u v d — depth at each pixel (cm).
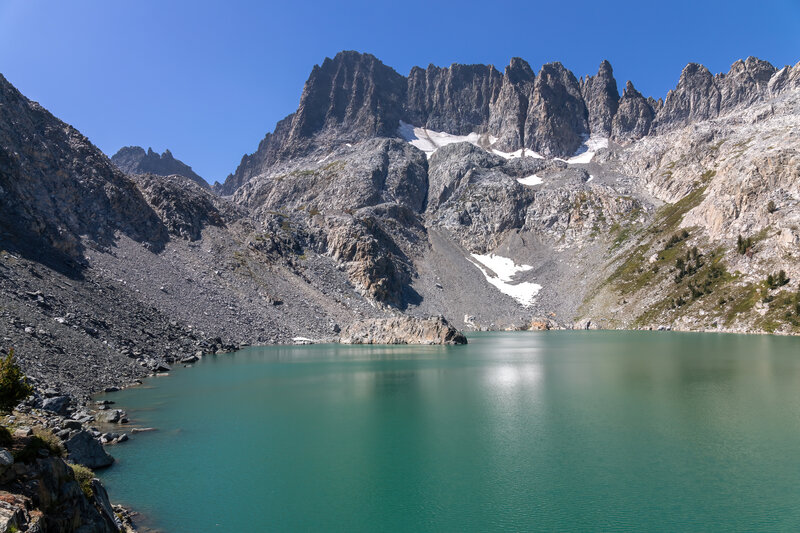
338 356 10062
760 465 3453
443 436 4181
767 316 14962
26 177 10375
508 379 7088
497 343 13638
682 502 2884
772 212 18000
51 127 12938
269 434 4234
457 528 2591
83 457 3291
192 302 11519
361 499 2939
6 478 1812
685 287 18475
